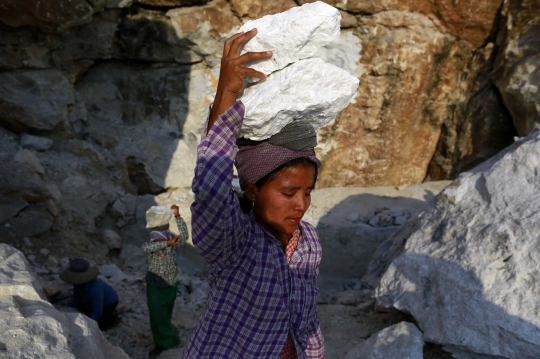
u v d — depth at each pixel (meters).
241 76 1.46
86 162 6.68
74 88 7.01
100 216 6.55
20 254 2.95
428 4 7.43
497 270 3.77
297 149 1.52
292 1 7.05
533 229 3.80
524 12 7.07
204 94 7.31
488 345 3.55
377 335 3.99
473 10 7.38
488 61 7.64
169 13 6.83
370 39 7.41
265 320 1.55
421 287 4.12
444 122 8.11
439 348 4.01
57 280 5.53
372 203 7.42
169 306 4.70
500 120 7.54
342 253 6.79
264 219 1.56
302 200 1.54
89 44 6.68
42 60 6.45
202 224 1.42
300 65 1.56
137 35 6.88
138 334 5.02
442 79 7.81
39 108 6.43
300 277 1.63
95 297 4.85
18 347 2.03
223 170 1.40
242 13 6.91
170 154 7.25
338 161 7.88
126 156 7.06
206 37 6.96
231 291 1.54
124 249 6.61
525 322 3.47
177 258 6.75
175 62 7.17
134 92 7.25
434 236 4.38
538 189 4.04
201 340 1.58
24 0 5.76
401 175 8.28
